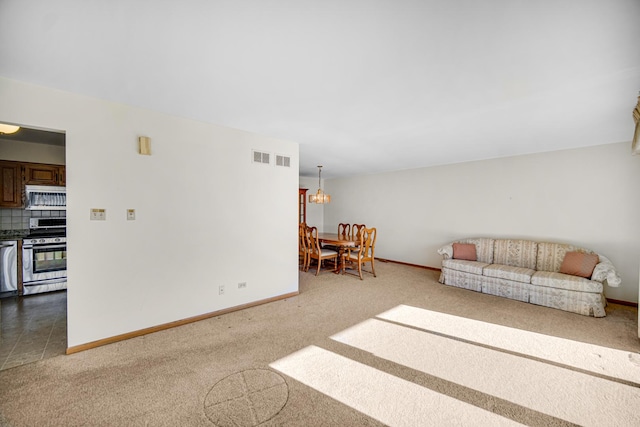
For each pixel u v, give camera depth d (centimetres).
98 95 234
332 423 159
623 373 210
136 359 225
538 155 439
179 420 161
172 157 283
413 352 241
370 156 488
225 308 326
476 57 170
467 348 248
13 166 382
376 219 702
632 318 318
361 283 470
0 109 201
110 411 167
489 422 161
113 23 138
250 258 347
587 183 394
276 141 369
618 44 154
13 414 164
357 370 213
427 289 436
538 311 340
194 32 146
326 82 206
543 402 179
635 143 240
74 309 234
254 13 130
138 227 264
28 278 381
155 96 235
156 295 276
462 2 123
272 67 185
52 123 221
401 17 133
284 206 380
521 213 458
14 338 260
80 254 235
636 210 359
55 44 158
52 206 411
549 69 184
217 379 200
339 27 142
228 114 277
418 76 195
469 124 302
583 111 259
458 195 542
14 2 121
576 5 124
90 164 238
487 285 413
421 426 158
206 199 308
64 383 194
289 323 300
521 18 134
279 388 190
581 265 355
